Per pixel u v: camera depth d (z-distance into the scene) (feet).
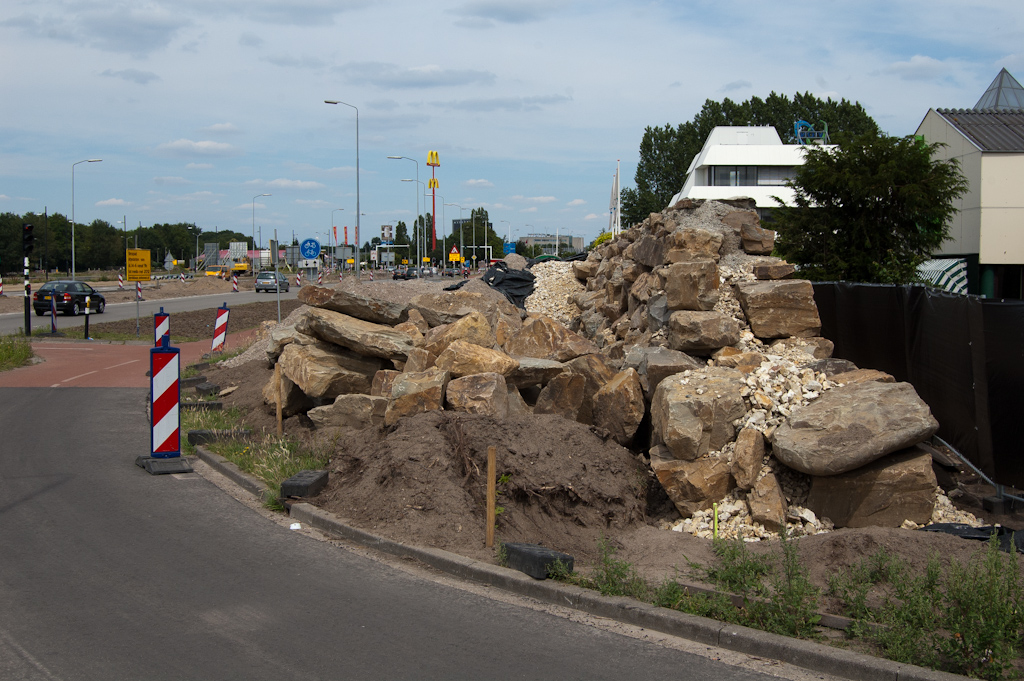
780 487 29.48
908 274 62.75
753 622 18.69
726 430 30.48
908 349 34.24
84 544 24.36
